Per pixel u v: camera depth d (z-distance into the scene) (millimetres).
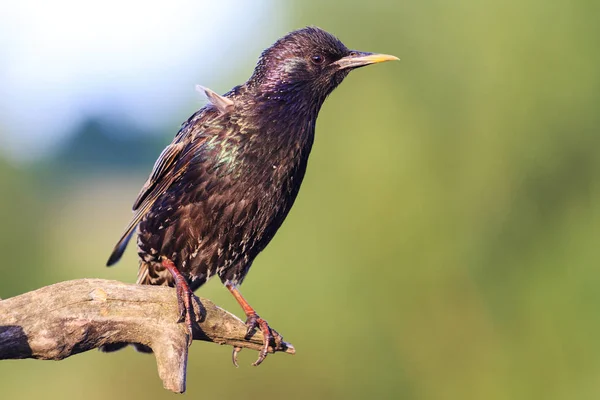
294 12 15547
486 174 14977
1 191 22156
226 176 7160
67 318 6074
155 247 7422
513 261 15367
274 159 7242
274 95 7398
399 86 15250
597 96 14492
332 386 16016
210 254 7383
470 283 15453
